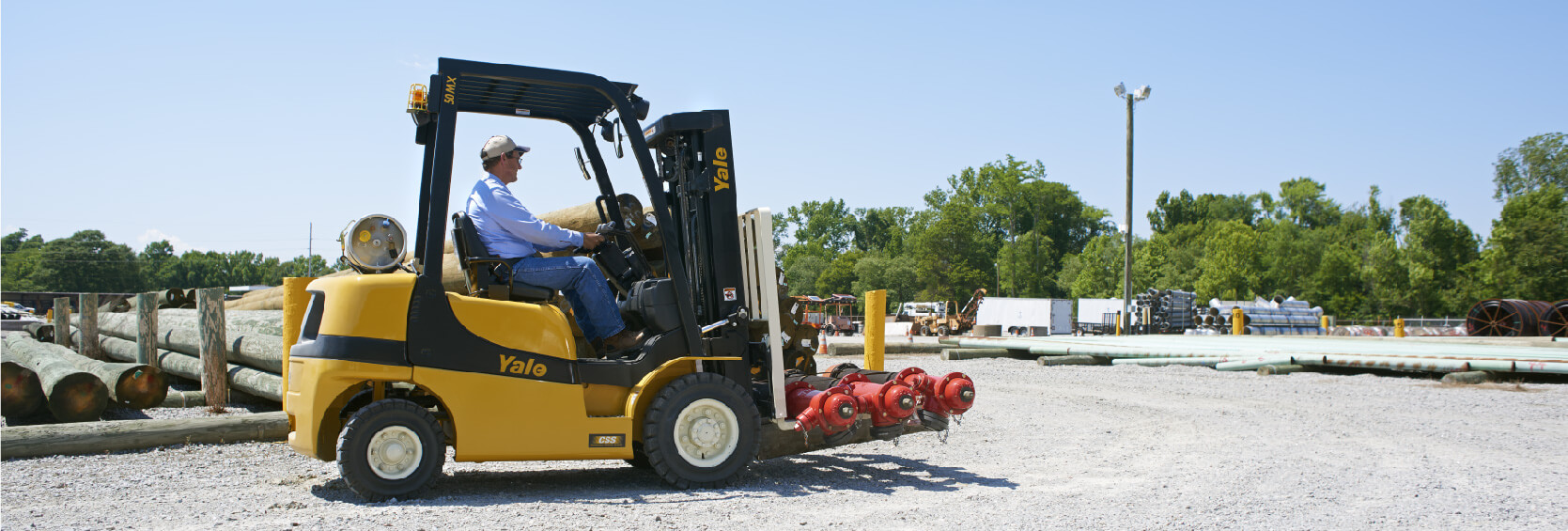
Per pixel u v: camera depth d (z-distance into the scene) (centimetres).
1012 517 471
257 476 580
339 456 487
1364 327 3772
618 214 626
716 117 578
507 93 569
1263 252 8138
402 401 500
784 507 493
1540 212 6384
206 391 917
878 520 462
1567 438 816
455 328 503
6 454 629
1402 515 487
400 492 499
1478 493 550
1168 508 498
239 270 14912
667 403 535
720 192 577
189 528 432
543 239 552
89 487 541
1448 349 1839
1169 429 859
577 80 546
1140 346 1917
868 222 12031
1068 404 1065
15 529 432
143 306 1007
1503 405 1070
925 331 4647
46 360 946
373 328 490
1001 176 9369
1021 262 9362
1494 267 6341
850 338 2761
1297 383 1351
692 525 445
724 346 572
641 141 557
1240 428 867
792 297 679
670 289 559
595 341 571
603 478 586
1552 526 467
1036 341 2064
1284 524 461
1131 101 2822
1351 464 658
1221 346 1966
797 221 12219
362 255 539
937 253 9062
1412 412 1005
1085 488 560
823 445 655
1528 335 3247
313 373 489
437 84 514
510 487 551
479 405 504
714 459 550
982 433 822
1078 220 10738
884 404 568
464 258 544
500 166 569
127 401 862
